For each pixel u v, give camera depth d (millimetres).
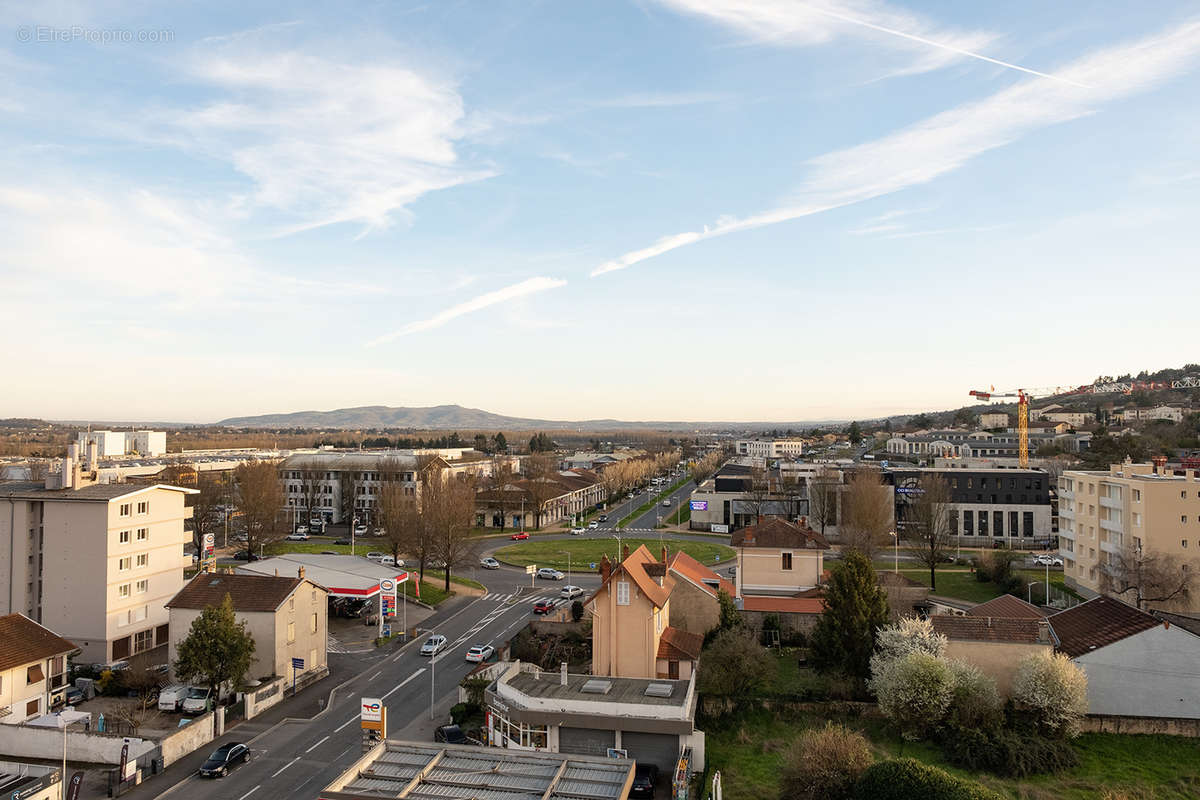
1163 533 90625
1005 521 149750
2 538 73875
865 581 66125
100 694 66125
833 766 46219
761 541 84750
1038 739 52250
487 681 61062
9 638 60500
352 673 72562
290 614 68000
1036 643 59281
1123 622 61031
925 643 59656
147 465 181750
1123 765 51500
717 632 73688
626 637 61156
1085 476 106000
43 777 44562
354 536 150000
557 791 36250
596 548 142625
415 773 38281
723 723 58781
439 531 108375
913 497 135625
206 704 59969
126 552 75250
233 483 164875
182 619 67750
